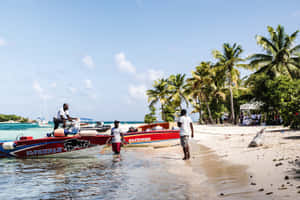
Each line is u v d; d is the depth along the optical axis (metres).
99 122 26.41
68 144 9.54
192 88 43.06
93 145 9.84
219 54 35.66
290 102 13.20
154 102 51.59
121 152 10.48
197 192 4.01
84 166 7.21
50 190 4.62
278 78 27.95
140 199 3.86
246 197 3.39
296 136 9.92
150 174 5.70
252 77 32.50
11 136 25.23
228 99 43.75
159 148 11.84
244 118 34.84
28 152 9.32
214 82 42.44
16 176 5.94
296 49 31.69
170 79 51.28
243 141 11.01
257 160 5.97
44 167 7.20
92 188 4.66
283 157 5.76
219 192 3.87
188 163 7.01
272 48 31.91
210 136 16.41
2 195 4.36
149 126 15.04
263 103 29.81
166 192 4.15
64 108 9.82
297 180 3.77
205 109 47.94
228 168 5.61
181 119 8.00
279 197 3.16
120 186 4.72
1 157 9.29
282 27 31.56
